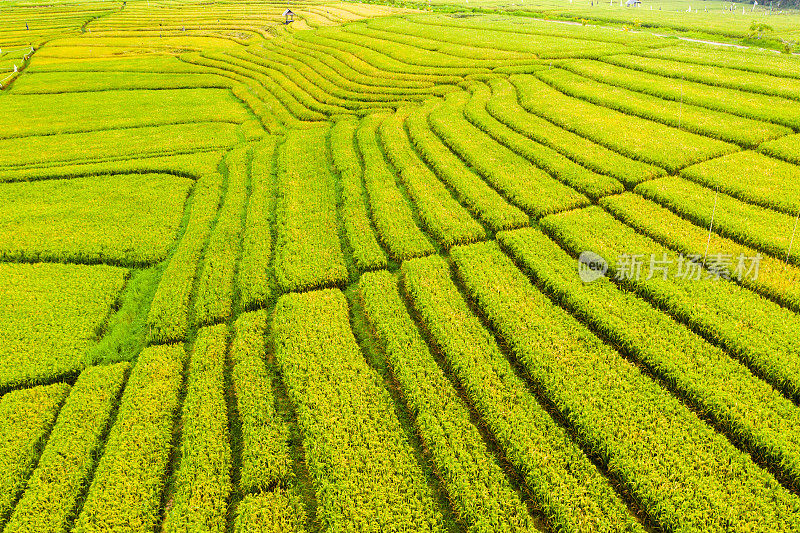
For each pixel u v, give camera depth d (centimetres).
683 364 2117
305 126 5212
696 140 3884
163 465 1969
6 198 4022
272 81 6875
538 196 3369
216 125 5541
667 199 3169
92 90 7069
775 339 2173
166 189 4075
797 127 3872
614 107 4622
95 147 4962
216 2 14588
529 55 6494
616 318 2370
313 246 3147
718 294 2445
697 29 7638
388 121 4956
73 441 2064
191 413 2122
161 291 2897
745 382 2020
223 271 3027
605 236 2925
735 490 1670
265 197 3797
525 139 4212
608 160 3688
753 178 3303
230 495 1881
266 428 2044
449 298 2639
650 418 1934
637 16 9412
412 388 2156
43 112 6144
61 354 2512
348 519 1730
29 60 8975
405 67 6569
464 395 2203
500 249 3038
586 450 1928
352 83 6262
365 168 4166
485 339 2378
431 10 10962
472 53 6769
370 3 12712
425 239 3128
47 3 15475
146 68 7969
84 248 3306
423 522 1702
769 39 6700
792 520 1575
